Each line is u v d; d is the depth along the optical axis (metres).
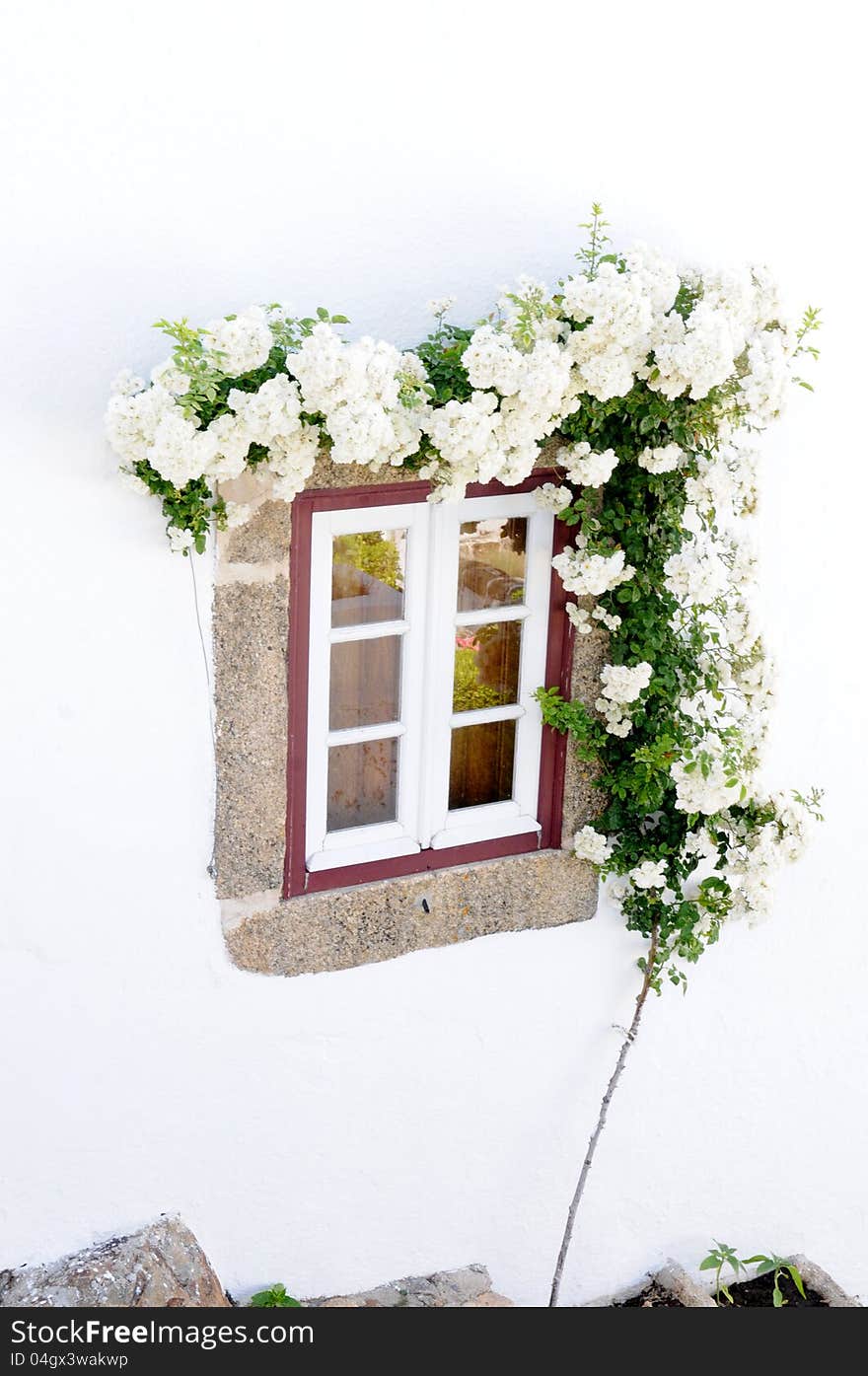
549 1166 4.36
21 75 3.00
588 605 3.93
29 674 3.30
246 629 3.50
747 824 4.07
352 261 3.44
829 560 4.34
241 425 3.10
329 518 3.57
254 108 3.25
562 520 3.88
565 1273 4.48
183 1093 3.72
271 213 3.32
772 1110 4.73
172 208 3.21
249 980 3.73
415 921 3.92
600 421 3.61
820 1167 4.89
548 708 3.91
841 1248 4.98
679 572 3.70
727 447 3.99
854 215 4.11
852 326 4.18
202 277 3.28
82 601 3.31
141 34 3.10
